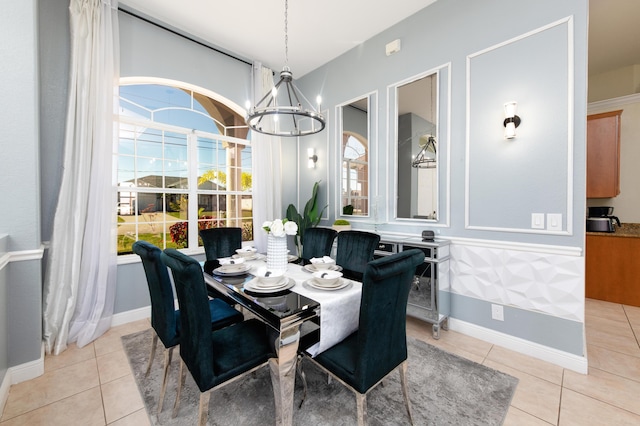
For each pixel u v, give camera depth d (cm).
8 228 185
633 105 362
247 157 399
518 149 224
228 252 285
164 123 321
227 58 362
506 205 231
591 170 363
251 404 166
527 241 221
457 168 260
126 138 294
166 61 309
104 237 253
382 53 320
